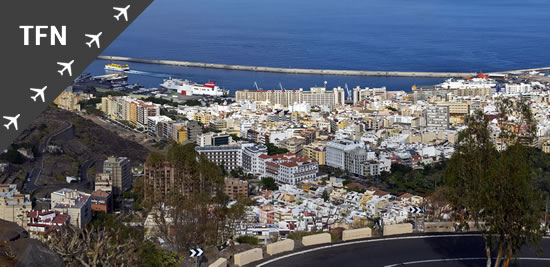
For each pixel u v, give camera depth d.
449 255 53.12
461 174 50.62
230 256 54.53
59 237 52.88
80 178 190.12
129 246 52.88
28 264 38.31
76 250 49.22
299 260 51.81
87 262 49.62
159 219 77.38
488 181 47.66
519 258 53.00
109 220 115.50
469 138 50.91
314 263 51.16
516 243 47.25
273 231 101.31
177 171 92.38
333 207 158.50
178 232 62.16
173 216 64.94
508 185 46.44
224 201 79.06
